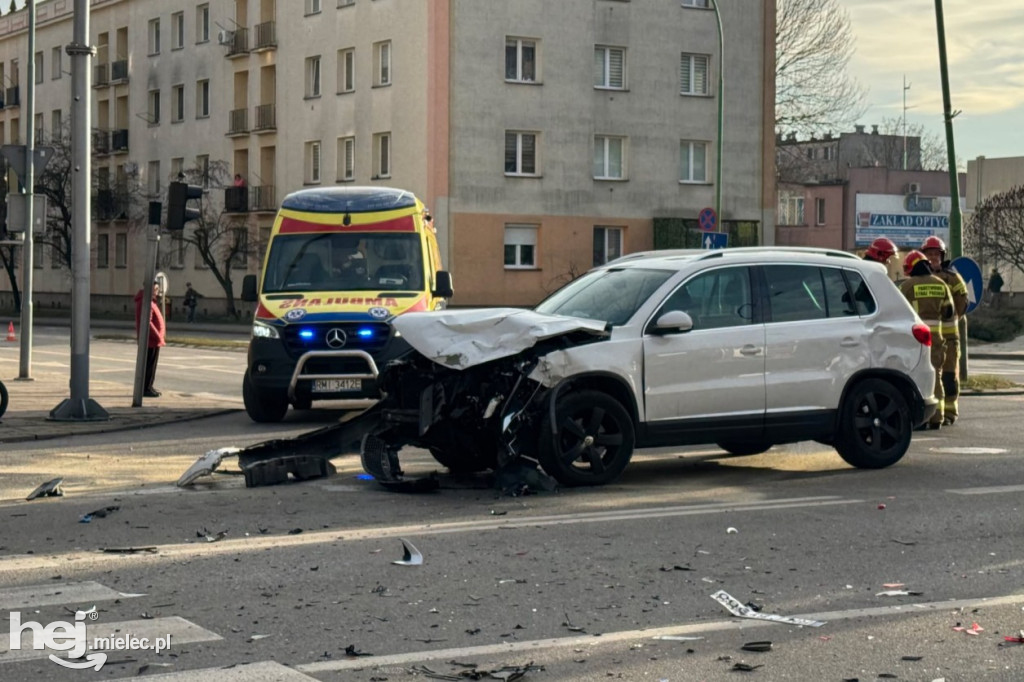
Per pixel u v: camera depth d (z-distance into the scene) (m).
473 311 10.93
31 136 25.50
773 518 9.35
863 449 11.89
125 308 67.75
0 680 5.45
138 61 66.38
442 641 6.09
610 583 7.29
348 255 16.84
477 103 47.78
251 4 57.56
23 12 78.06
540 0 48.53
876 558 7.99
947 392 16.17
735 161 52.81
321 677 5.50
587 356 10.62
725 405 11.19
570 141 49.41
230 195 58.00
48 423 15.79
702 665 5.71
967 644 6.07
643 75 50.75
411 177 48.34
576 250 49.69
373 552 8.07
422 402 10.53
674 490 10.70
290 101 55.22
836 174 102.12
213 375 25.72
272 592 7.02
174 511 9.59
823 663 5.75
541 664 5.71
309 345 15.91
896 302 12.17
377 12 49.81
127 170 66.69
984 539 8.60
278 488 10.76
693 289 11.27
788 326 11.54
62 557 7.89
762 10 53.03
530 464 10.55
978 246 62.91
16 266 80.31
